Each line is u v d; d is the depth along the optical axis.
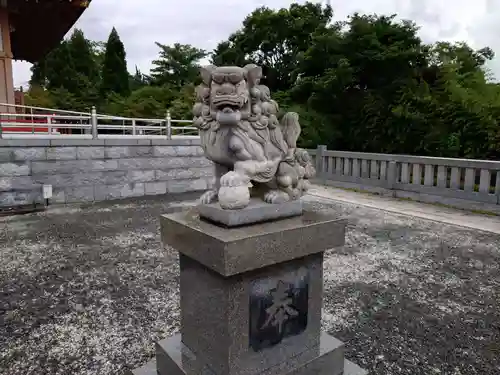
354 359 2.72
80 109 22.55
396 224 6.63
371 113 13.45
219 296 1.92
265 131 2.13
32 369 2.63
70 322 3.26
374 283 4.09
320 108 14.67
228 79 1.92
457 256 4.95
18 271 4.42
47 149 8.31
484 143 11.43
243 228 1.93
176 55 26.77
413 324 3.22
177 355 2.31
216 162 2.22
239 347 1.94
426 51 13.88
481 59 17.53
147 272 4.39
